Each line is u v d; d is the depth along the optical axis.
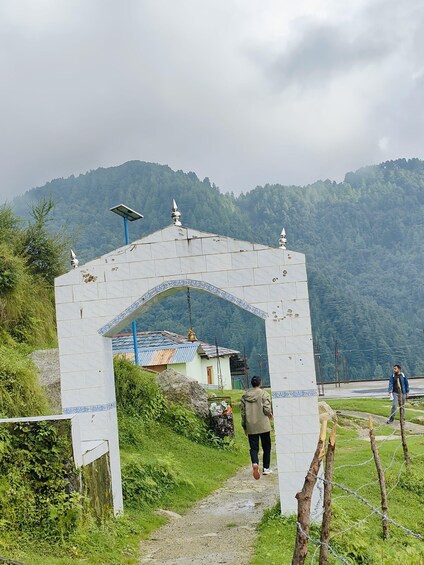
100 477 10.69
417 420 25.17
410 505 13.59
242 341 87.06
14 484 9.30
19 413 13.53
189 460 16.38
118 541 9.85
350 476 14.43
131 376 18.39
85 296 11.70
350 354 94.06
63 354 11.66
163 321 93.44
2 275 18.91
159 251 11.55
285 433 11.04
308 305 11.11
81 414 11.49
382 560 10.10
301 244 194.62
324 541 7.84
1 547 8.44
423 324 130.88
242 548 9.77
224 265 11.35
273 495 13.23
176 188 191.75
